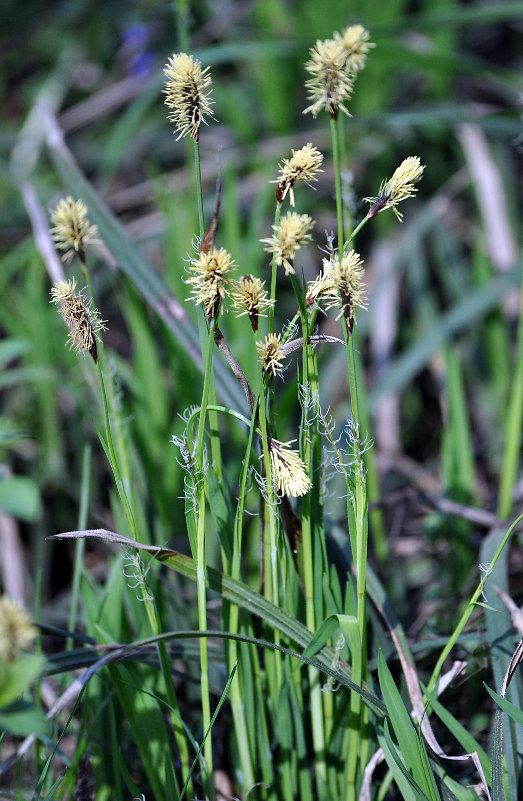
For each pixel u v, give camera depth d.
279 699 0.80
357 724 0.78
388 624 0.82
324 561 0.79
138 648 0.78
